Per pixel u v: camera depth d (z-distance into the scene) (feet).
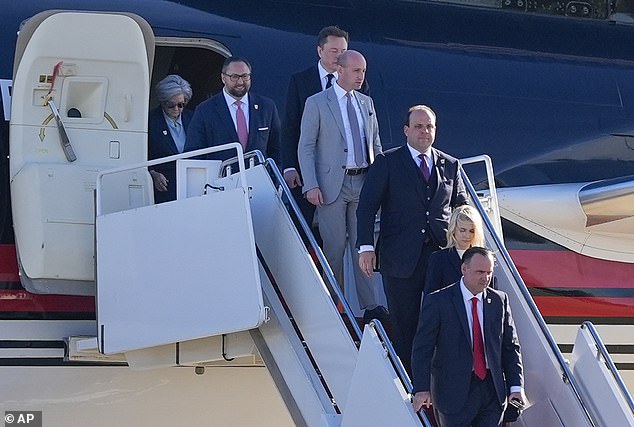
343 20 115.44
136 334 81.97
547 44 124.06
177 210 81.10
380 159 82.17
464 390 73.67
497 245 85.51
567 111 118.73
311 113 86.43
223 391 101.19
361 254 81.00
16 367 94.99
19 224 90.17
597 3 130.21
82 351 92.63
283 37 110.73
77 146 90.38
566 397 80.94
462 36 120.06
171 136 100.32
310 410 79.97
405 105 111.96
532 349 83.76
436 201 82.12
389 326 87.92
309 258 80.59
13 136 89.97
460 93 115.03
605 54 125.80
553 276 113.60
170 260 81.10
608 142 118.83
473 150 113.29
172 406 99.66
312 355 80.38
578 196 113.91
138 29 89.76
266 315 78.07
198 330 79.61
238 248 78.38
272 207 84.12
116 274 83.20
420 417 72.95
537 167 115.03
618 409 78.13
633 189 112.37
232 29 109.40
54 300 95.96
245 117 92.38
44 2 104.32
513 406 75.66
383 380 73.31
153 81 119.75
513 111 116.16
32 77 88.89
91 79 90.12
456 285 74.84
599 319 114.93
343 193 87.15
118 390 97.96
